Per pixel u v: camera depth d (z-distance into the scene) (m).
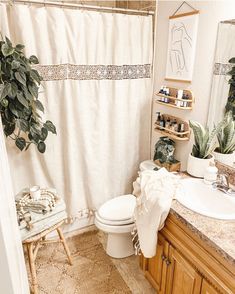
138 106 2.37
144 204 1.49
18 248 1.06
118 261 2.10
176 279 1.48
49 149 2.07
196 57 1.82
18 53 1.59
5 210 0.74
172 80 2.08
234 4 1.49
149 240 1.49
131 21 2.08
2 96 1.51
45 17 1.80
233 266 1.03
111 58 2.11
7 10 1.72
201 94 1.83
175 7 1.94
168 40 2.06
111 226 1.91
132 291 1.83
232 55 1.57
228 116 1.66
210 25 1.67
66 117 2.05
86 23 1.94
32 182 2.12
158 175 1.62
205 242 1.17
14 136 1.91
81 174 2.31
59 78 1.96
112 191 2.50
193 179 1.70
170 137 2.14
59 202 1.81
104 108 2.21
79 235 2.42
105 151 2.35
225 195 1.50
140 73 2.28
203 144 1.71
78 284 1.88
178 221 1.36
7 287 0.66
